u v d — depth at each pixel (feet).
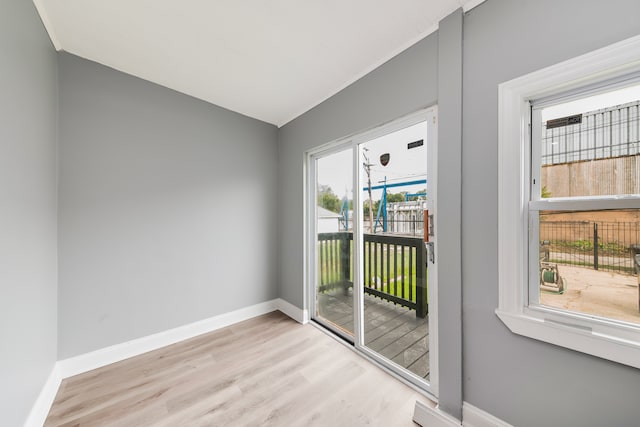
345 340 7.19
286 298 9.18
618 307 3.08
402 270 5.80
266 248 9.27
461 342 4.18
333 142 7.40
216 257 7.99
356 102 6.38
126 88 6.42
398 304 5.91
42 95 4.72
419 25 4.65
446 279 4.37
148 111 6.75
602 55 2.95
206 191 7.80
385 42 5.15
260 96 7.45
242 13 4.52
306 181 8.45
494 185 3.83
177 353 6.55
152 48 5.53
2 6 3.40
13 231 3.66
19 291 3.80
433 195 4.96
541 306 3.60
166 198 7.04
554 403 3.35
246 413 4.62
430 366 5.01
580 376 3.16
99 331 6.00
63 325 5.54
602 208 3.14
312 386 5.31
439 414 4.20
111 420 4.45
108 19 4.73
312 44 5.29
